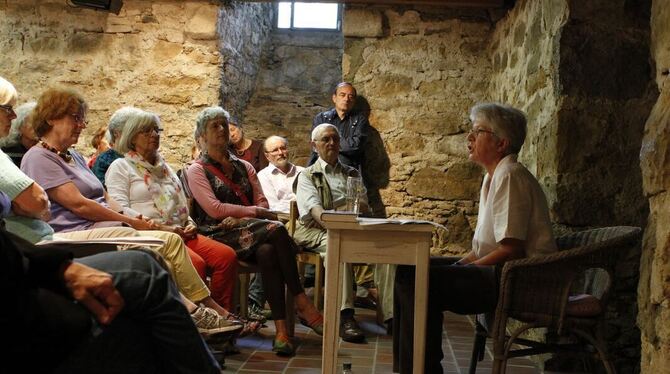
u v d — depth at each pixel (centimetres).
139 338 180
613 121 368
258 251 373
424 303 271
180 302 184
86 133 601
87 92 603
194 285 325
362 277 472
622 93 370
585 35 372
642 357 244
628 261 358
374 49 598
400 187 595
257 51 744
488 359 370
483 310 273
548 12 412
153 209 365
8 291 153
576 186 367
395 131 596
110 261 179
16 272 155
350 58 599
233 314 368
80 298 167
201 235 373
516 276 256
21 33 607
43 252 165
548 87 400
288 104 734
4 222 259
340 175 462
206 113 414
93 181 339
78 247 248
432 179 593
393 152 596
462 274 272
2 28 609
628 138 367
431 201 594
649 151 236
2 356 156
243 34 679
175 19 598
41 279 166
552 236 282
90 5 594
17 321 155
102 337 172
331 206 448
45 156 319
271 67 767
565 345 264
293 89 749
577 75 371
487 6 569
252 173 434
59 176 318
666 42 241
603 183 366
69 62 604
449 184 592
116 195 356
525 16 481
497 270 271
